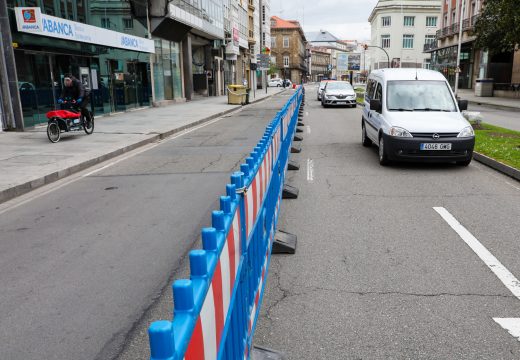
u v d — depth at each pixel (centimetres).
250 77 6406
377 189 748
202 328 155
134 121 1836
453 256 465
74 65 1806
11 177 823
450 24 5603
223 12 4238
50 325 351
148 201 698
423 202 665
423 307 363
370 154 1088
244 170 314
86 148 1152
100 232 562
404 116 916
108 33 1959
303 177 848
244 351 262
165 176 877
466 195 703
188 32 3325
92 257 483
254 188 331
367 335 326
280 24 10788
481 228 548
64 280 429
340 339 322
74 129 1325
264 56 4028
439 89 994
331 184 788
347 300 377
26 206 697
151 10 2594
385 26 8625
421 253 473
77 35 1689
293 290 397
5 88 1457
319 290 396
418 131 870
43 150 1124
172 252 490
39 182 820
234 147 1227
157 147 1262
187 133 1570
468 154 877
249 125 1806
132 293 399
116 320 356
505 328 332
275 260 464
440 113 938
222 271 198
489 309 359
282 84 8538
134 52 2422
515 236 520
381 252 479
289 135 966
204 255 164
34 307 379
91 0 1919
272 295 389
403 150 877
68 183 843
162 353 115
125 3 2259
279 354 296
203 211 637
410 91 988
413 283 405
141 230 564
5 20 1408
